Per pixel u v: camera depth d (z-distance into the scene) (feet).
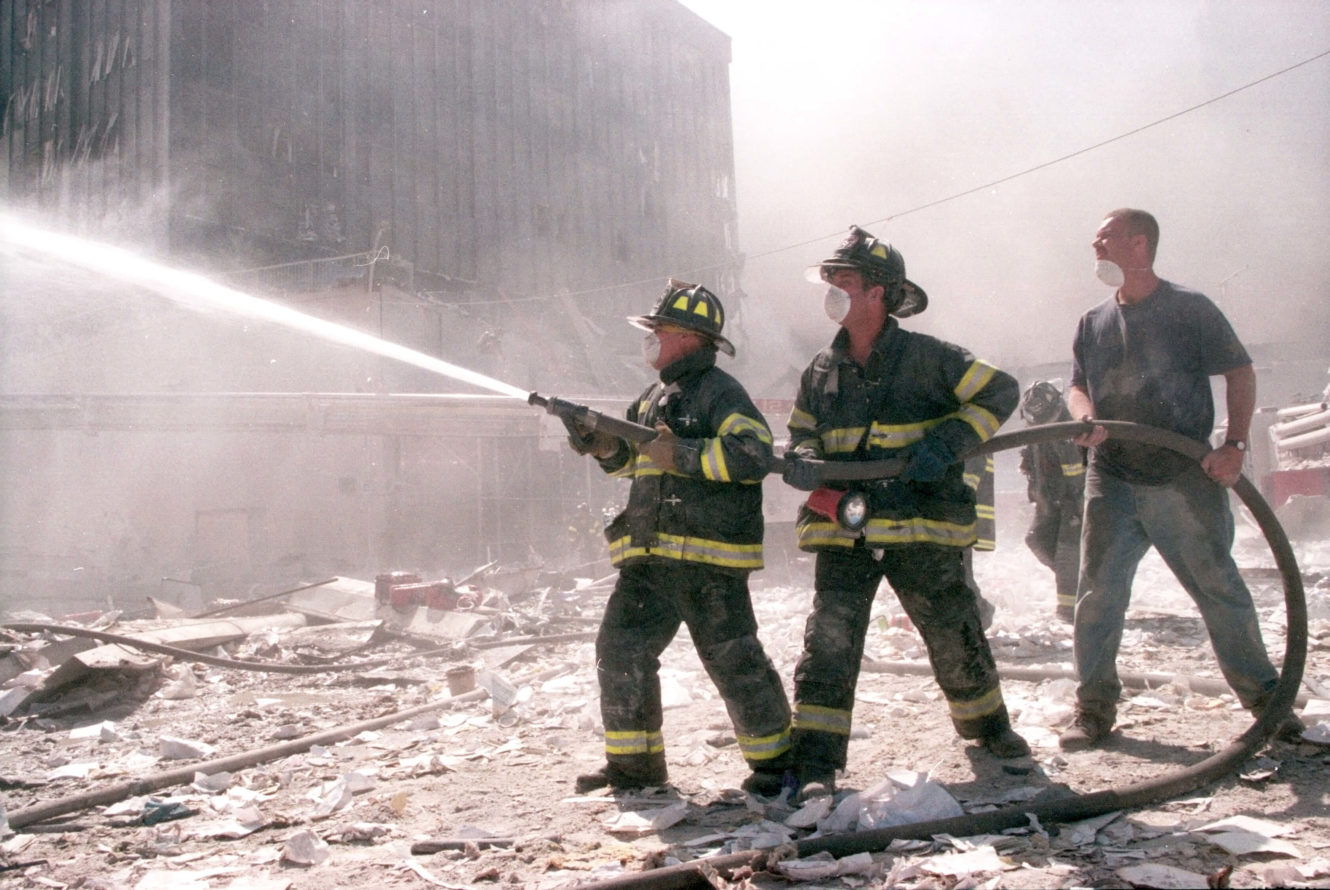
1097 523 12.00
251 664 21.13
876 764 11.50
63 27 106.32
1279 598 24.75
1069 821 9.01
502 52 135.64
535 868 8.66
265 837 10.11
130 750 14.94
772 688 10.36
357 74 115.44
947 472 10.73
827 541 10.76
